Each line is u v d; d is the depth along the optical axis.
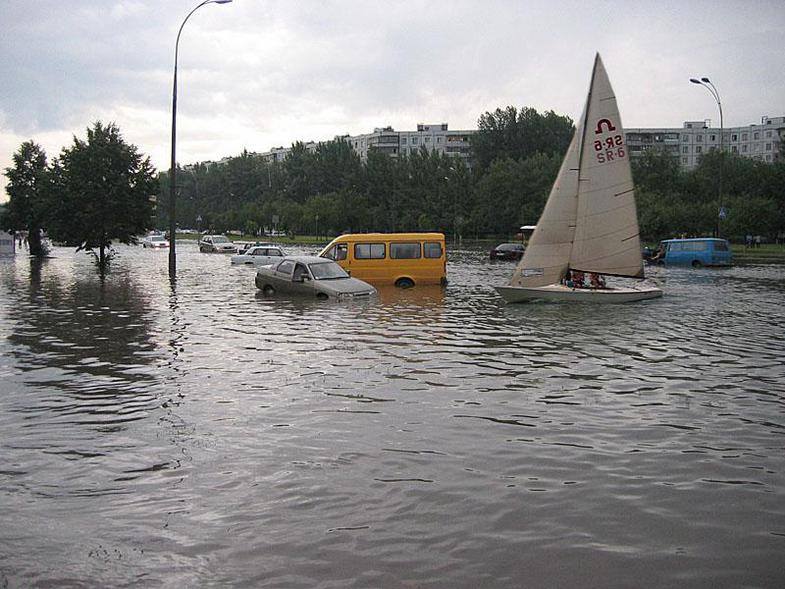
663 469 6.77
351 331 16.30
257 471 6.65
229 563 4.84
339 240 30.50
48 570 4.75
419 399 9.50
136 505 5.85
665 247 50.00
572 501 5.95
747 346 14.21
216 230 142.12
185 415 8.70
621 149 23.84
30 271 40.94
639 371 11.52
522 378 10.91
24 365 12.09
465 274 38.38
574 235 24.22
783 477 6.57
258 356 12.90
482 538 5.22
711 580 4.61
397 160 112.88
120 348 13.88
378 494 6.08
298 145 144.50
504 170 95.75
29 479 6.48
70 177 41.81
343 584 4.54
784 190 77.00
